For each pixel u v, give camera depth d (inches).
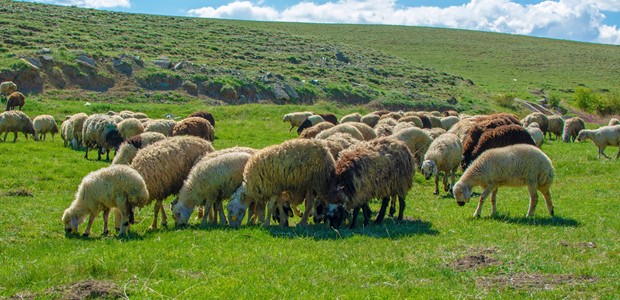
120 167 435.5
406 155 474.9
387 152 464.4
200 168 469.1
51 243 400.8
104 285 281.4
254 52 2472.9
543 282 291.7
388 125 889.5
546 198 493.4
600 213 504.4
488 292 277.7
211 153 501.4
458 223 463.8
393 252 357.4
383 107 1956.2
